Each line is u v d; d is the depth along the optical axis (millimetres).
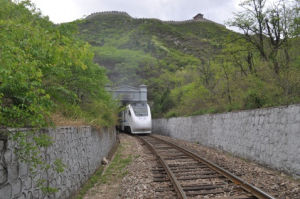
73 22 5285
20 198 3143
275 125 7891
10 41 2814
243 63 14852
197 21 113688
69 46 3541
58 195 4574
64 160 5031
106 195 5773
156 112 36125
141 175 7188
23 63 2770
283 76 9594
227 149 11852
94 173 8125
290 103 7902
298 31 11562
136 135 25391
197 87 19375
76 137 6105
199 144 16375
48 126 4148
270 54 12805
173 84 45031
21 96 3295
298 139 6691
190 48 80500
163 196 5285
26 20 4496
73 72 7703
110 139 14000
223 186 5695
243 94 11891
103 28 104875
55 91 5570
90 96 10016
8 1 4453
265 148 8445
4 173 2809
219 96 16062
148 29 106500
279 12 12453
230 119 11648
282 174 7133
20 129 3178
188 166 8133
